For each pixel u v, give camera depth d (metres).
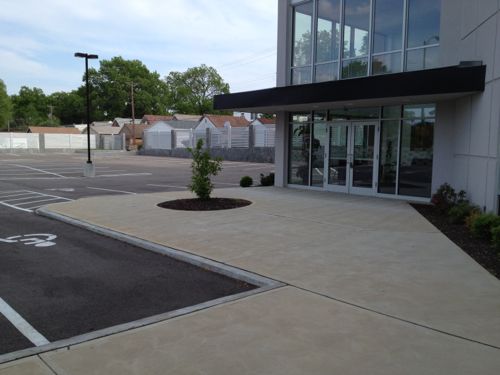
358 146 14.63
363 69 14.02
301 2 15.73
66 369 3.63
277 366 3.68
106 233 9.10
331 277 6.04
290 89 14.05
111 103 106.38
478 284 5.75
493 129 9.12
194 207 11.88
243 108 15.88
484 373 3.55
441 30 11.98
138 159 45.09
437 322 4.55
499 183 8.82
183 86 112.25
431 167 12.82
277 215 10.79
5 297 5.56
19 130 96.00
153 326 4.49
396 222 9.93
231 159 42.44
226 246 7.79
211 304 5.09
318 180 15.96
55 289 5.86
